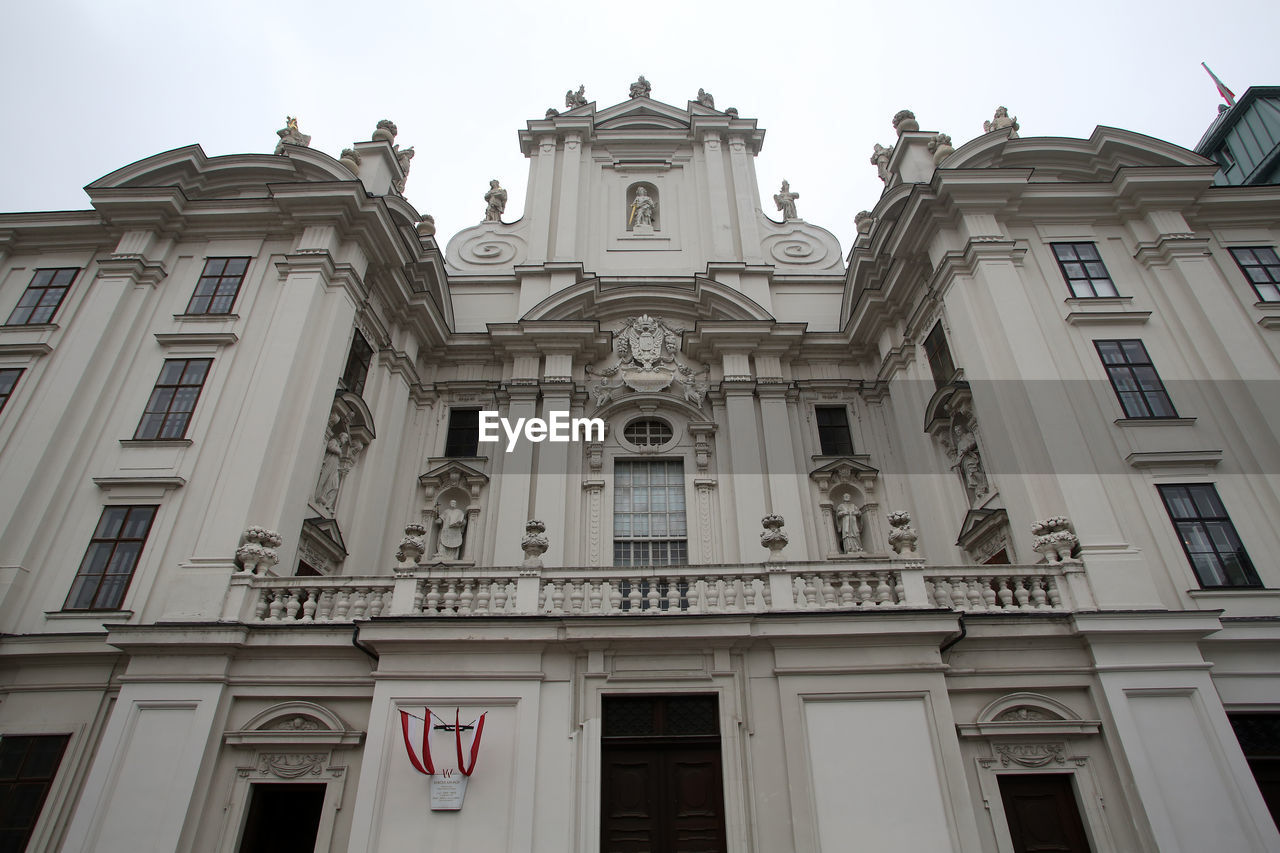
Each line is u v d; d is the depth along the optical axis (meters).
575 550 17.45
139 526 13.30
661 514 18.28
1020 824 10.66
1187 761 10.61
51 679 11.97
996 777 10.84
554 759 10.50
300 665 11.55
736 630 11.15
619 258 22.20
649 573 11.77
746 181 23.55
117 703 11.09
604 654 11.21
